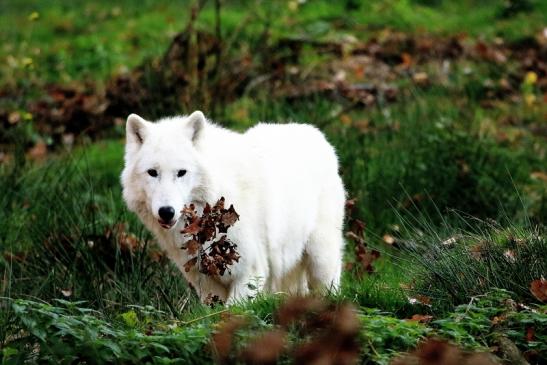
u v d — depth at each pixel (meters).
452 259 8.51
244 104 17.50
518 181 13.91
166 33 23.91
